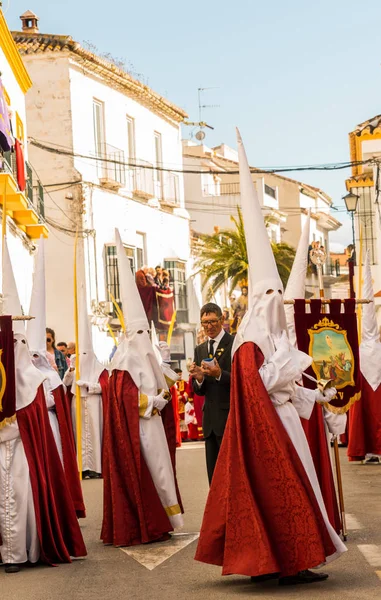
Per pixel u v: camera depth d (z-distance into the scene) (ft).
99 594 25.52
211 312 33.91
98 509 41.34
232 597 24.16
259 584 25.52
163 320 132.46
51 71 116.16
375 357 52.60
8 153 77.51
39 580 27.66
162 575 27.55
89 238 116.67
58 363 57.41
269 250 27.22
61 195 116.06
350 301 31.50
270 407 25.49
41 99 116.47
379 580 25.08
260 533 24.64
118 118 126.00
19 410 29.99
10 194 74.38
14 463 29.76
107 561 30.17
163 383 35.17
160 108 137.69
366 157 135.95
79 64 117.60
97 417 55.16
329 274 216.13
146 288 128.67
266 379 25.70
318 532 24.64
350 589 24.23
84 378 55.21
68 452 36.60
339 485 30.76
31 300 34.09
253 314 26.76
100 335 117.70
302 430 26.43
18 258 83.76
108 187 121.80
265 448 25.25
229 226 183.52
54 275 115.65
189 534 34.22
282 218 195.83
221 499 25.70
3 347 29.89
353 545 29.78
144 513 33.06
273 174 206.90
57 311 115.34
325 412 30.17
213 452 33.17
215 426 32.94
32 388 30.19
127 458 33.40
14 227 80.28
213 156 193.98
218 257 146.61
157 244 135.13
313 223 216.33
